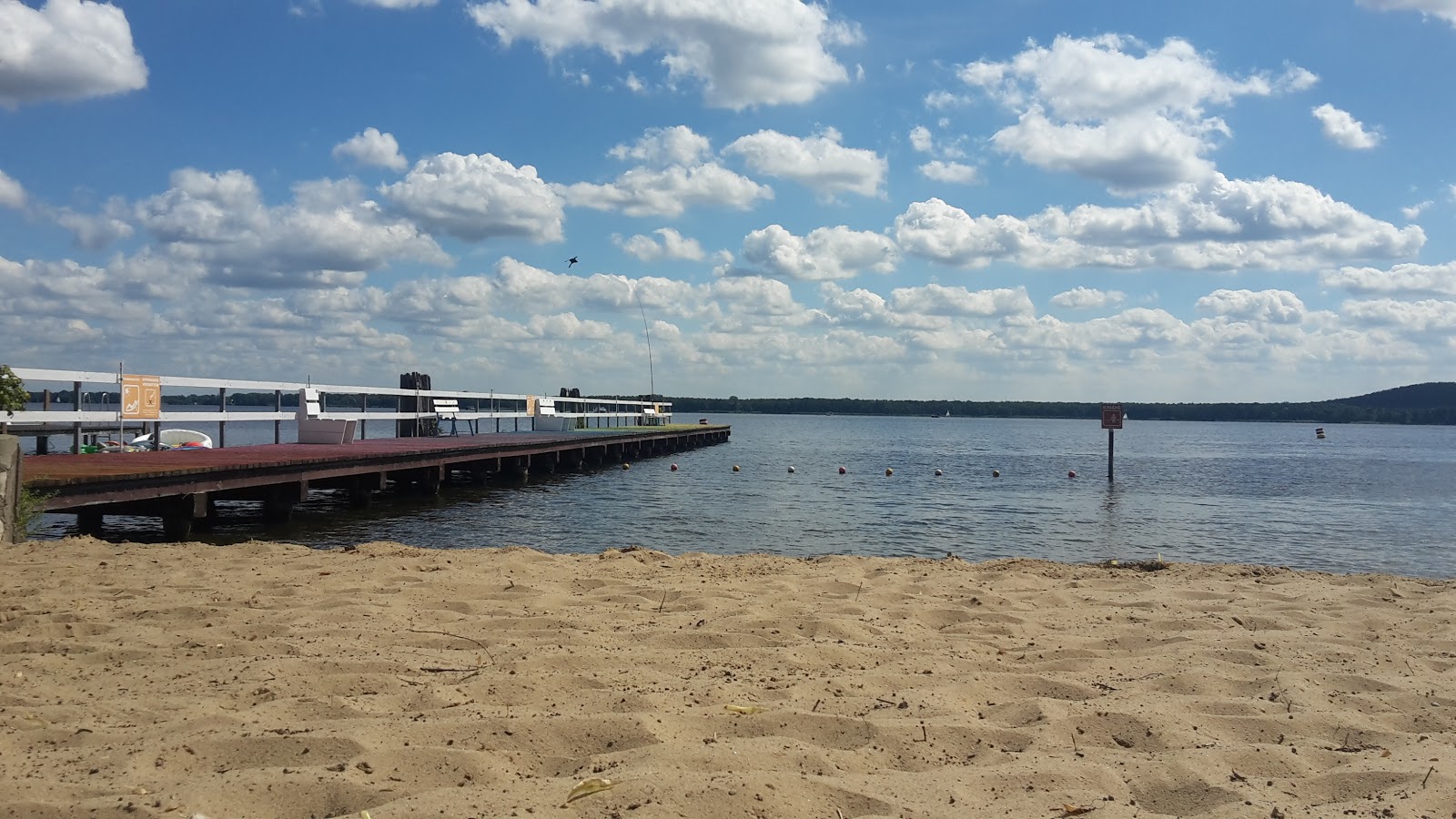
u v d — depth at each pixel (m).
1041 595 6.38
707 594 5.95
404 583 6.06
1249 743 3.41
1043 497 20.78
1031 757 3.10
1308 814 2.70
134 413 13.44
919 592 6.45
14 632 4.51
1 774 2.72
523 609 5.40
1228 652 4.71
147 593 5.57
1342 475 30.27
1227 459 41.12
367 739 3.04
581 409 37.91
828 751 3.11
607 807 2.56
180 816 2.44
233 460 12.33
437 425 24.81
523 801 2.58
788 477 25.42
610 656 4.28
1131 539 14.02
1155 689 4.04
